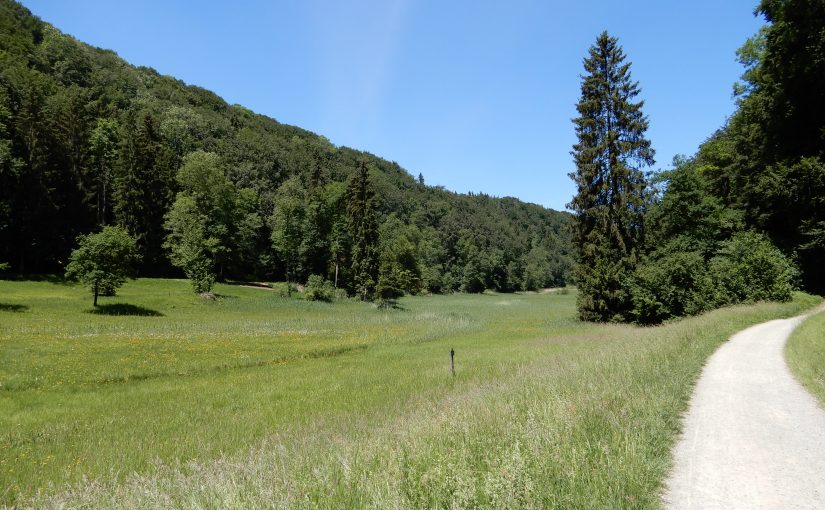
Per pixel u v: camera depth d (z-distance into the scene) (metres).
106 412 13.30
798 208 34.91
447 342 30.02
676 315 33.16
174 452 9.46
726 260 33.28
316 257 89.44
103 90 124.25
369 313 55.34
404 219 156.75
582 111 41.59
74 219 65.50
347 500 4.69
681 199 39.31
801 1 30.36
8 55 87.38
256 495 4.93
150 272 72.06
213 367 20.78
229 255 81.25
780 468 5.70
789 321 22.55
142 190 71.38
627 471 5.08
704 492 5.05
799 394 9.40
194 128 125.38
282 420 11.98
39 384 16.48
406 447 6.11
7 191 57.59
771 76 34.84
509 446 5.87
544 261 167.88
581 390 8.78
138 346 25.34
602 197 39.75
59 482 7.96
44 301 41.72
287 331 35.53
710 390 9.73
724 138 49.12
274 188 118.62
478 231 161.12
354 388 16.14
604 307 38.62
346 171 163.00
